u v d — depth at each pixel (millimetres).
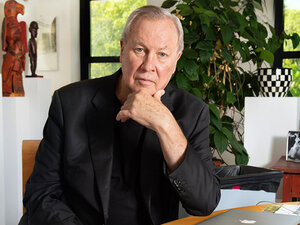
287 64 3973
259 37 3279
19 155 3207
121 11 4699
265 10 3941
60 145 1274
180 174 1068
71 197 1245
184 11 3143
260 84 3252
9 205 3178
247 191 1626
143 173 1191
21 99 3256
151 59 1078
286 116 3098
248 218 982
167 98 1300
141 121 1077
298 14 3910
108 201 1171
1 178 2895
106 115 1257
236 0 3830
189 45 3213
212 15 2980
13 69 3299
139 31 1073
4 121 3189
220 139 2996
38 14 4633
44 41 4660
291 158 2877
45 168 1261
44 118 3859
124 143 1227
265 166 3160
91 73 4840
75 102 1287
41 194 1224
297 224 953
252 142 3189
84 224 1208
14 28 3307
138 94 1074
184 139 1099
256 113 3170
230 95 3246
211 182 1122
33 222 1153
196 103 1309
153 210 1185
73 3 4695
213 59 3355
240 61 3957
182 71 3148
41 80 3791
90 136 1246
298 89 3951
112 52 4762
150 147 1206
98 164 1206
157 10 1100
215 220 975
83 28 4773
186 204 1108
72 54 4676
